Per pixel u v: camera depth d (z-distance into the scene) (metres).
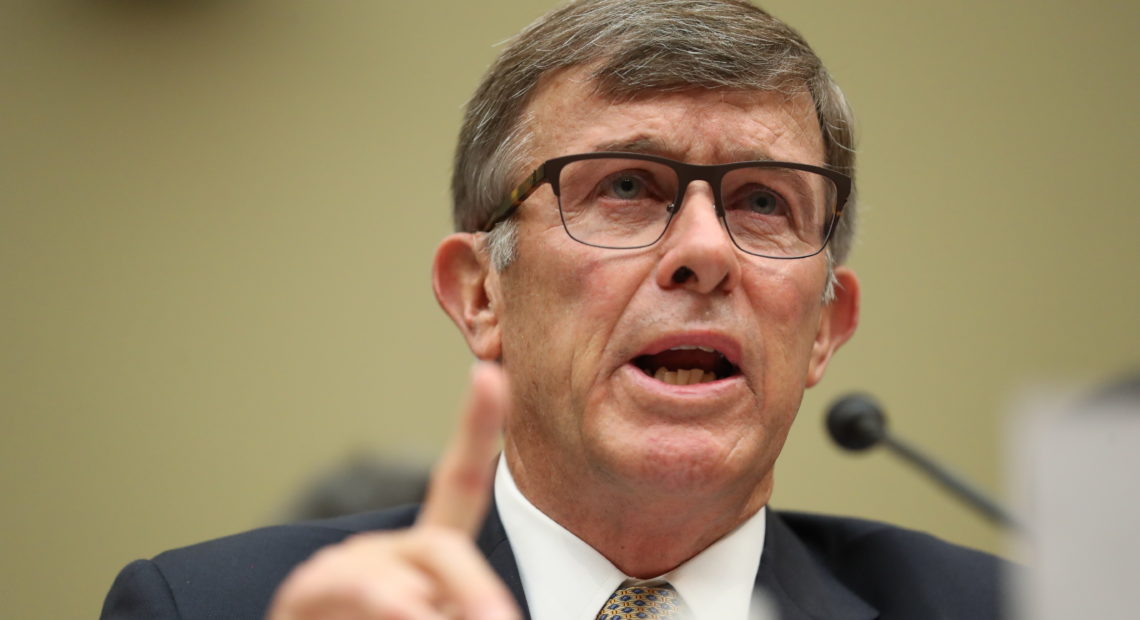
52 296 5.34
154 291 5.43
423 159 5.70
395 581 1.29
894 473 5.74
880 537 2.78
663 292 2.25
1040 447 0.99
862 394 3.03
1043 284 6.04
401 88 5.70
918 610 2.57
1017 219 6.07
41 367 5.31
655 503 2.27
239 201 5.53
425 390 5.60
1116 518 0.96
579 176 2.37
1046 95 6.16
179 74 5.48
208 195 5.50
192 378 5.43
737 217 2.40
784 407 2.34
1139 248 6.11
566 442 2.33
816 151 2.57
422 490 4.07
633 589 2.38
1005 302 6.00
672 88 2.38
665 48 2.37
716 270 2.20
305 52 5.61
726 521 2.40
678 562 2.43
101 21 5.41
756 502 2.51
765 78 2.42
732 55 2.38
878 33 6.07
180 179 5.48
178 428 5.39
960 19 6.15
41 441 5.28
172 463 5.36
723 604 2.38
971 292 5.99
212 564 2.55
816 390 5.79
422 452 4.32
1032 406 0.99
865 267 5.93
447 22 5.76
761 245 2.40
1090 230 6.11
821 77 2.60
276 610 1.36
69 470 5.28
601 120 2.39
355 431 5.51
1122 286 6.09
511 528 2.50
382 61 5.70
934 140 6.07
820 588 2.59
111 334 5.38
